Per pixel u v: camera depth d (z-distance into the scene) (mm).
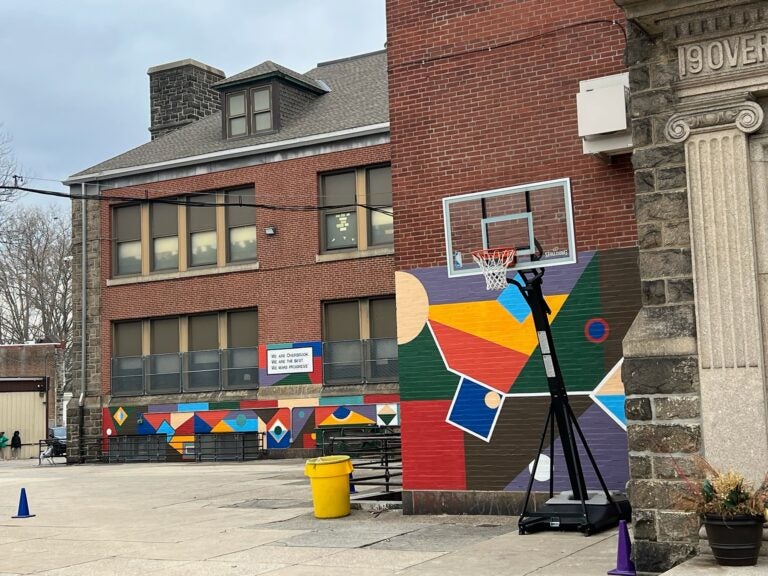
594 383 12258
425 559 9734
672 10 8156
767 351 7992
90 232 30438
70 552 11328
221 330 28281
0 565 10602
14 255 60344
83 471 25594
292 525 12820
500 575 8680
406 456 13336
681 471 8016
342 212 26734
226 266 28094
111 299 29891
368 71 31312
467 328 13102
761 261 8023
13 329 59656
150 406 28891
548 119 12859
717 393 7977
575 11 12812
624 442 12031
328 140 26547
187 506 15656
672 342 8180
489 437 12820
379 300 26156
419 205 13609
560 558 9391
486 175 13203
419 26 13875
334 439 15680
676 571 7246
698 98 8266
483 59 13367
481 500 12781
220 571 9633
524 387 12656
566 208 12633
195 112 33781
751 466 7801
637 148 8508
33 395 40844
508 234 12969
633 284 12148
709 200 8148
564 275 12562
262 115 28859
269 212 27547
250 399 27391
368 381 25984
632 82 8570
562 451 12375
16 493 19203
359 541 11164
